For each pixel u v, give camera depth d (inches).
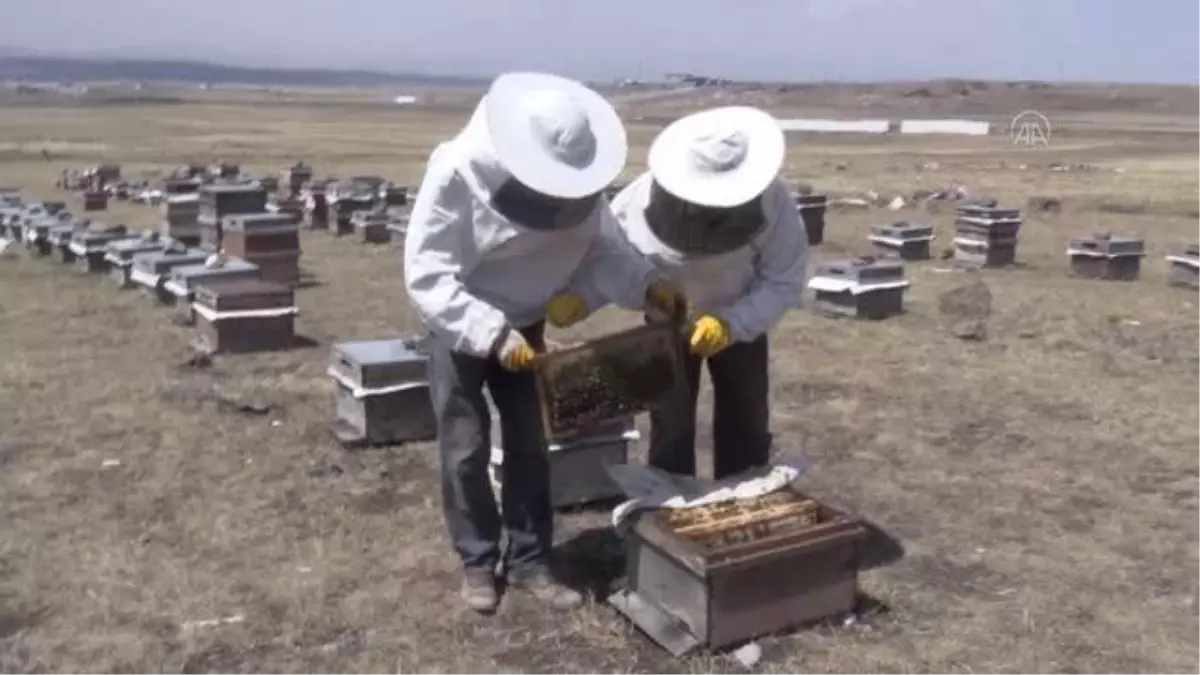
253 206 599.8
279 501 254.1
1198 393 358.3
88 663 180.5
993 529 242.5
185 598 203.2
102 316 458.6
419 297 179.2
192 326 438.3
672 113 3767.2
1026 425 321.4
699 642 181.6
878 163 1571.1
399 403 292.8
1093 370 389.7
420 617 197.2
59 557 220.8
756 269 202.5
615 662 181.8
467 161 176.9
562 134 171.9
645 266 193.9
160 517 243.6
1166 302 534.9
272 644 188.1
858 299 474.0
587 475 246.7
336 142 1966.0
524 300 191.3
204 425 309.9
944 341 433.7
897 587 210.7
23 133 2063.2
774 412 332.5
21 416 314.3
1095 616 200.8
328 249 687.7
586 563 220.5
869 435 310.3
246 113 3496.6
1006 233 649.6
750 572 181.3
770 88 6048.2
